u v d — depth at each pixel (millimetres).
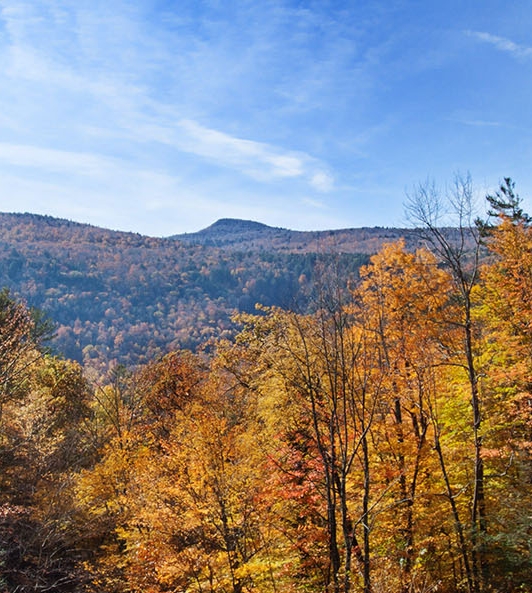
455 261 15539
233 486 15578
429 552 15898
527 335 18047
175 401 33094
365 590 12164
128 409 33156
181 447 16891
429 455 16219
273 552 15961
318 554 15281
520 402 16828
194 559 15203
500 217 19297
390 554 14906
